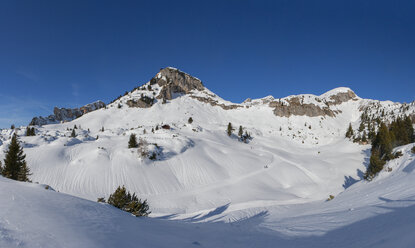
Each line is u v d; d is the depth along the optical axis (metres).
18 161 31.44
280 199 38.78
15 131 92.94
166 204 39.25
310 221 12.46
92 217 8.83
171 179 50.25
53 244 5.44
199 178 52.50
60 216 7.68
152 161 54.97
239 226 14.63
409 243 5.38
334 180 54.97
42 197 9.51
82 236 6.35
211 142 82.62
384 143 42.81
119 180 45.78
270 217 20.38
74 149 60.44
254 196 40.72
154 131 87.50
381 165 30.27
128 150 57.03
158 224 12.02
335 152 87.94
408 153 27.66
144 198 41.44
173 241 8.38
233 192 44.25
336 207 16.52
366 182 29.94
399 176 21.44
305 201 37.56
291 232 10.33
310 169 62.44
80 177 45.69
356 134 106.50
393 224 7.51
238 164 62.75
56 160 52.00
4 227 5.71
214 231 11.60
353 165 65.19
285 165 63.25
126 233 7.83
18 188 9.97
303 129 133.75
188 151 65.19
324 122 148.25
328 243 7.66
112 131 96.25
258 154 75.44
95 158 52.25
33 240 5.42
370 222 8.80
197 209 37.47
